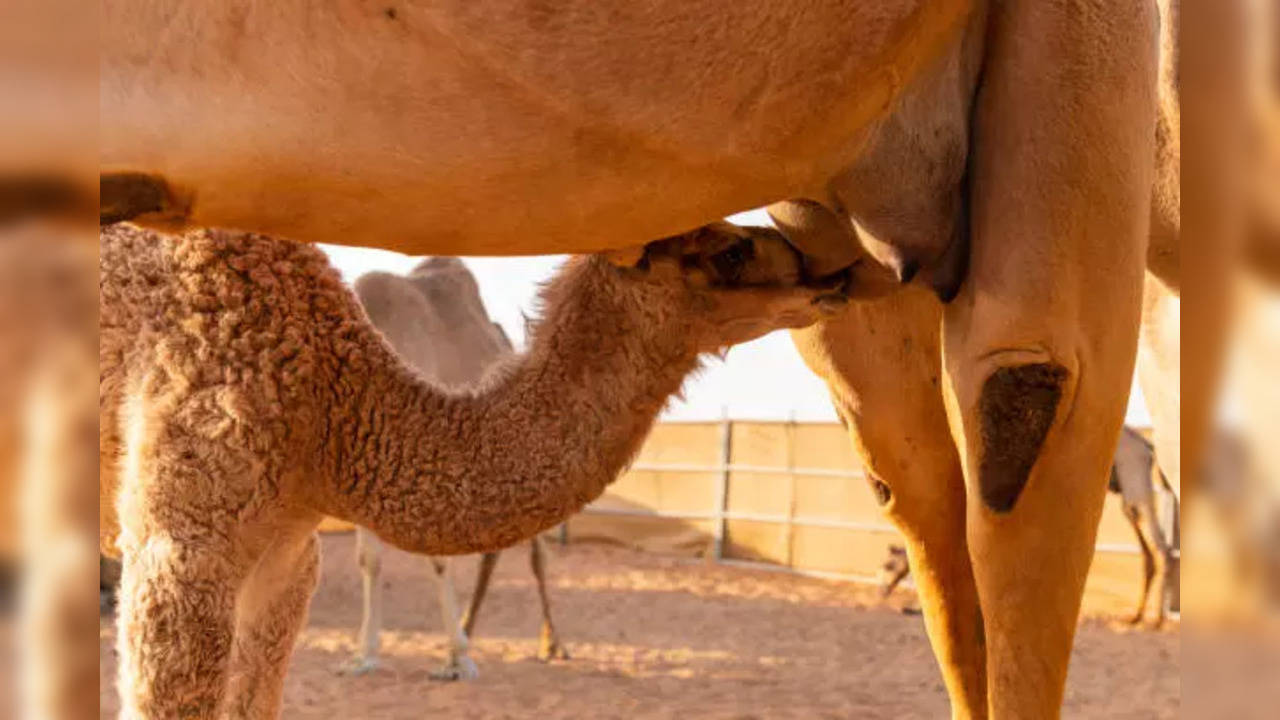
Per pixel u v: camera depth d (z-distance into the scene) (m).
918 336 4.18
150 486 3.97
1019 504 3.15
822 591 20.28
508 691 10.45
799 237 3.80
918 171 3.23
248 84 2.50
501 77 2.55
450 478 4.15
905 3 2.76
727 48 2.63
